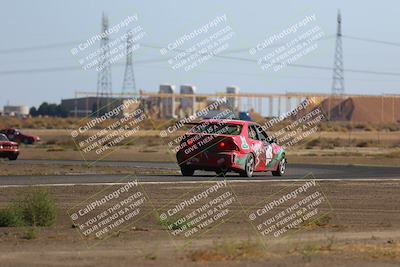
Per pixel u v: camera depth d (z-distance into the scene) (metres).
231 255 23.22
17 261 22.14
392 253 24.02
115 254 23.48
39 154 98.50
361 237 27.52
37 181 48.22
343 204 37.50
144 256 23.09
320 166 71.69
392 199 39.62
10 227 29.94
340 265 22.11
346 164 76.56
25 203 31.95
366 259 23.08
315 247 24.72
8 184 46.09
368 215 33.91
